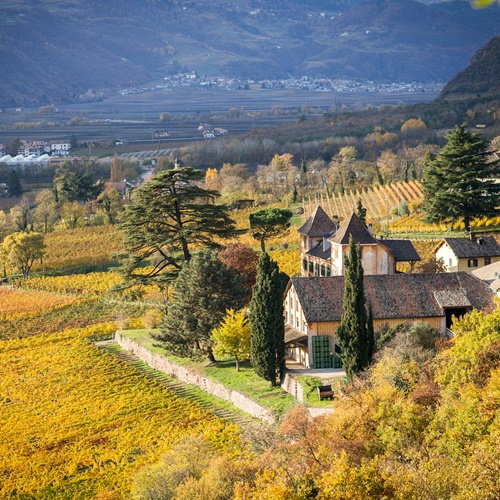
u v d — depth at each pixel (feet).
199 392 492.54
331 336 453.99
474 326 364.79
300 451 292.61
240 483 267.39
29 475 416.26
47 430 467.93
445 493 229.25
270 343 441.27
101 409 484.74
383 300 457.27
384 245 555.28
